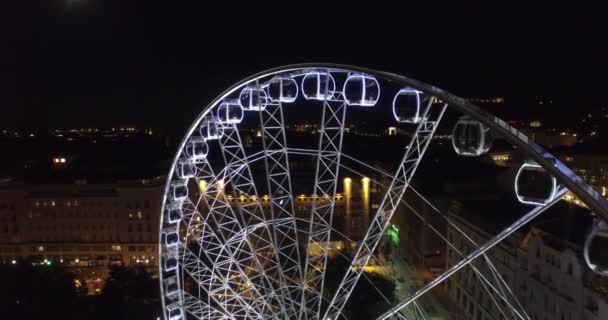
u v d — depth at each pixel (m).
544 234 44.69
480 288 58.22
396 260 91.44
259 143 103.25
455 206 71.12
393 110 19.59
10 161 146.75
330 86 24.72
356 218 113.19
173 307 31.52
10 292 63.81
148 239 104.69
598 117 94.75
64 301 63.91
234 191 33.19
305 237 91.81
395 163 102.12
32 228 105.12
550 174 12.63
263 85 28.91
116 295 64.94
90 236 105.12
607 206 11.39
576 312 38.94
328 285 61.16
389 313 26.11
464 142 16.42
